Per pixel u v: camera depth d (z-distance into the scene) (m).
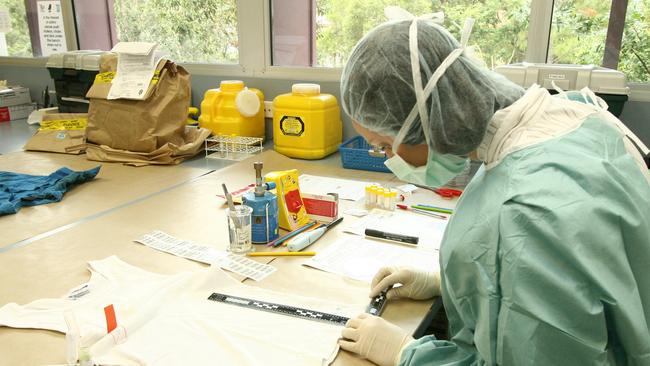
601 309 0.66
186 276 1.11
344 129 2.35
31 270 1.18
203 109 2.35
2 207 1.54
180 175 1.95
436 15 0.92
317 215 1.47
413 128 0.89
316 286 1.11
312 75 2.39
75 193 1.74
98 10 2.98
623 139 0.83
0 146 2.39
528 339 0.67
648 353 0.70
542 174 0.74
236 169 1.99
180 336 0.92
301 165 2.06
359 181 1.84
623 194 0.72
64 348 0.88
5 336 0.92
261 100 2.42
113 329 0.91
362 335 0.89
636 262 0.72
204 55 2.71
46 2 3.05
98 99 2.17
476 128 0.84
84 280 1.13
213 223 1.46
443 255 0.84
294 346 0.89
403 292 1.06
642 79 1.95
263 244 1.32
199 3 2.62
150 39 2.86
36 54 3.24
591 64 1.92
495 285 0.73
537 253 0.69
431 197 1.67
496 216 0.74
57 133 2.35
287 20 2.43
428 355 0.84
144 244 1.32
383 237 1.34
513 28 2.06
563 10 1.98
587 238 0.67
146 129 2.11
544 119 0.83
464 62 0.85
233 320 0.97
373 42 0.87
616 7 1.91
